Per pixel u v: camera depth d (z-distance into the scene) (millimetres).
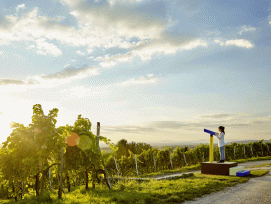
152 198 6688
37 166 7836
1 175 8656
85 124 9430
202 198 6863
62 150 7801
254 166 16719
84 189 9141
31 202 7250
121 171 18141
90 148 8898
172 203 6297
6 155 8617
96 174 9344
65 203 6461
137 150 37344
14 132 7930
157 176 15492
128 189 8688
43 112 8234
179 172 17203
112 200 6605
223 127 12898
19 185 9133
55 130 7996
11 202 8102
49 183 10211
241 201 6309
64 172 8578
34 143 7684
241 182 9555
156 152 21672
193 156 23766
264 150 30078
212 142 12898
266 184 8883
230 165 11695
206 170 12453
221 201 6383
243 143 28453
